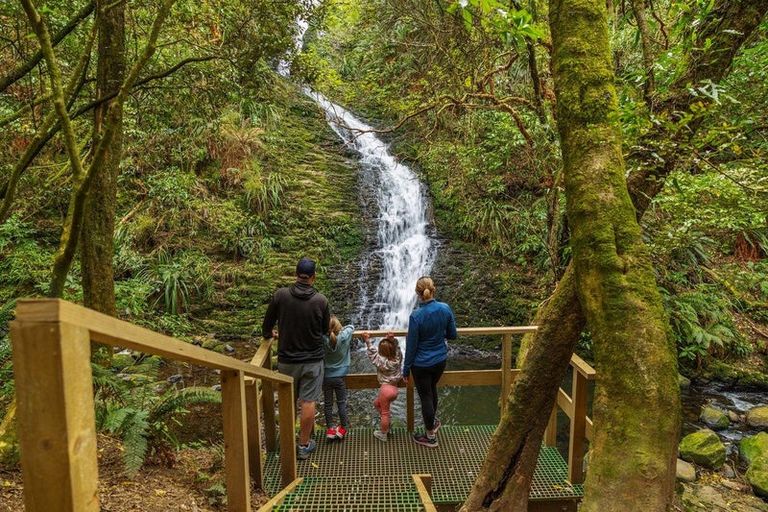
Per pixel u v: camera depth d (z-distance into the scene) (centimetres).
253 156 989
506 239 928
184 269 803
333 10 827
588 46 191
